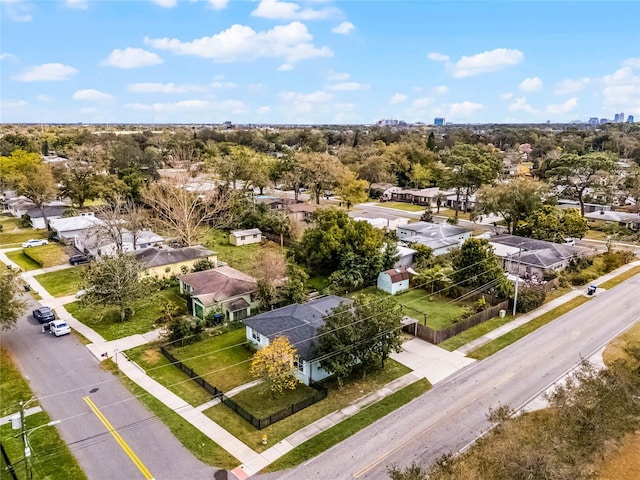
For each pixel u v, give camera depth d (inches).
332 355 1082.1
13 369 1170.0
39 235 2568.9
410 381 1132.5
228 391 1084.5
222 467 832.9
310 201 3440.0
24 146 4992.6
